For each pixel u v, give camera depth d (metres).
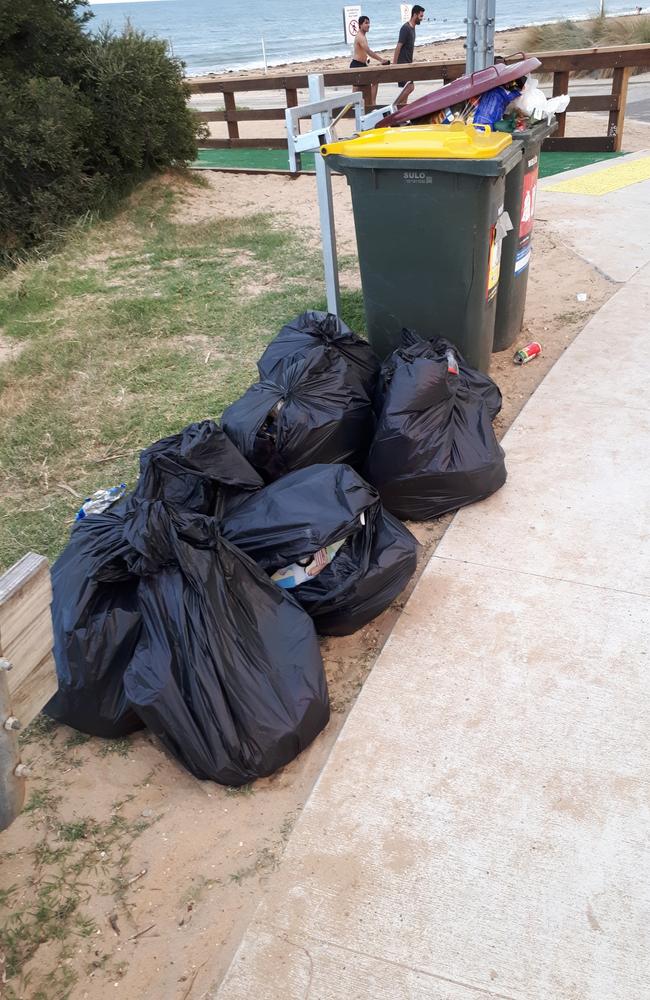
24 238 8.55
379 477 3.53
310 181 10.33
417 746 2.54
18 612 1.68
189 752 2.42
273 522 2.89
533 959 1.96
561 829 2.26
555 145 10.29
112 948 2.09
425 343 3.91
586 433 4.08
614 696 2.65
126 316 6.20
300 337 4.10
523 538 3.42
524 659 2.83
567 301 5.65
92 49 8.99
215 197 9.92
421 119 4.55
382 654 2.91
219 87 12.50
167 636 2.47
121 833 2.39
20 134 8.10
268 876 2.22
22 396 5.17
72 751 2.69
